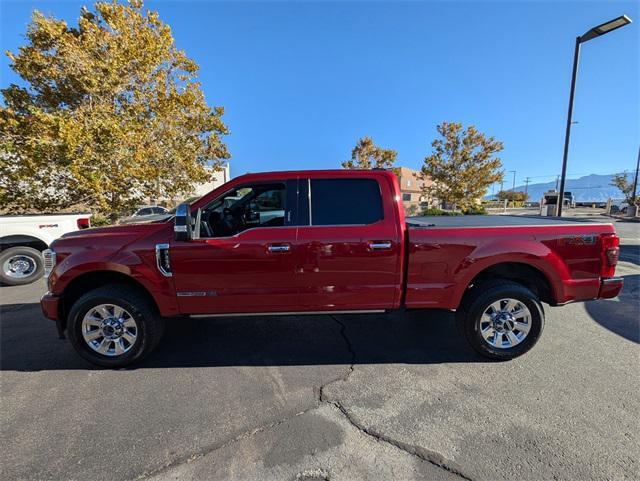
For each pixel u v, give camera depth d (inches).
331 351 147.9
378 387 119.5
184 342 158.1
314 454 88.5
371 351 147.6
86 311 130.9
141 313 131.8
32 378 128.2
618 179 1537.9
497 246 132.6
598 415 103.0
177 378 127.1
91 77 399.9
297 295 133.7
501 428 97.7
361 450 89.7
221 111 620.4
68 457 88.4
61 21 406.3
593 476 80.9
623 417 101.7
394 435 95.2
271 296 133.0
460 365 134.5
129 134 395.5
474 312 133.3
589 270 136.3
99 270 131.6
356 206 134.6
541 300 145.3
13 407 110.0
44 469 84.6
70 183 390.6
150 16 470.9
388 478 80.6
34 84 420.8
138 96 466.3
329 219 133.6
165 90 497.0
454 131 797.9
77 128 346.9
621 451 88.5
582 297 137.3
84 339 132.2
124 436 96.0
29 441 94.3
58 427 100.1
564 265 134.7
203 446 91.8
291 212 134.0
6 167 363.6
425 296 134.5
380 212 134.0
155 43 460.4
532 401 110.2
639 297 219.3
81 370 133.8
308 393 116.3
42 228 274.8
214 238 130.4
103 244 132.0
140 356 134.6
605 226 137.9
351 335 164.2
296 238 130.6
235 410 107.3
